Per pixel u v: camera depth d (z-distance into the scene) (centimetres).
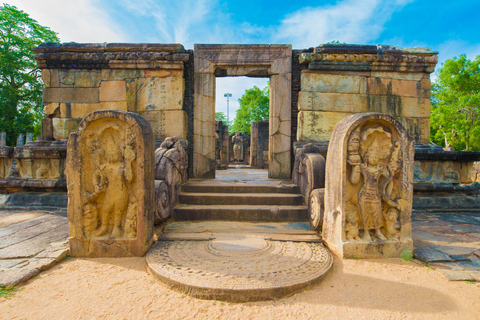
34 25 1911
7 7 1823
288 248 335
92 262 315
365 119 328
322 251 328
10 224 452
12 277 264
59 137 657
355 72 655
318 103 649
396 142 339
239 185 539
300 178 524
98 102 658
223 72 675
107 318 214
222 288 239
